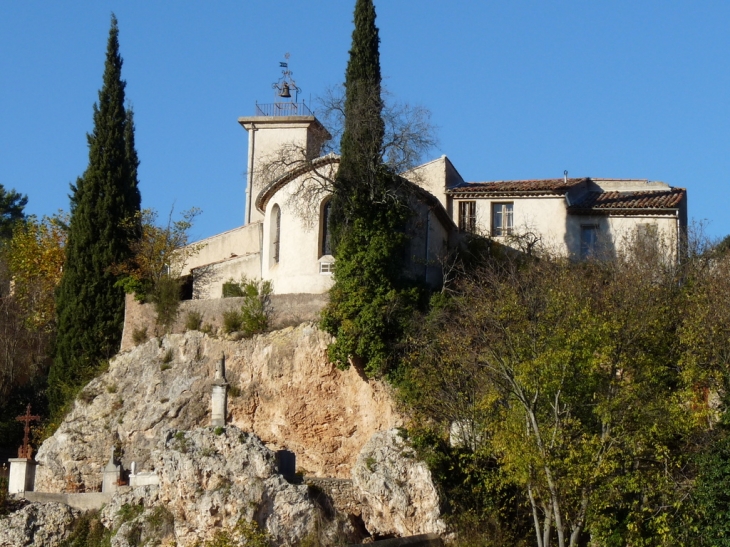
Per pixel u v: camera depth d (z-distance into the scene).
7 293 72.12
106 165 60.78
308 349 50.34
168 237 60.00
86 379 55.25
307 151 55.50
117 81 62.97
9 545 40.94
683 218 62.50
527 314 42.03
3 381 60.34
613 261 51.97
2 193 94.06
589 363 38.22
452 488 40.41
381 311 49.25
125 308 56.44
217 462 38.66
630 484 36.75
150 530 38.59
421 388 45.88
